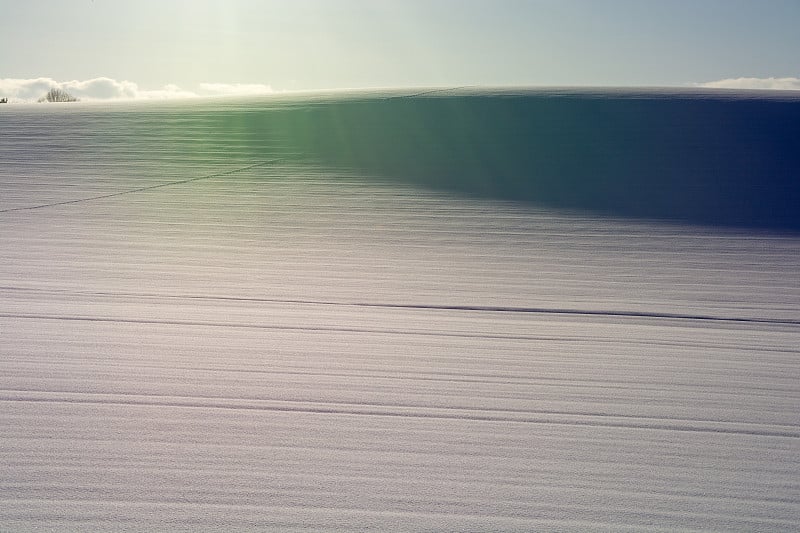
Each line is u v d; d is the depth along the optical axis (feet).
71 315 23.12
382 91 100.99
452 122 75.61
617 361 19.69
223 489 11.78
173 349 19.52
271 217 42.70
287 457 13.00
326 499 11.57
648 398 16.74
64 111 87.45
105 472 12.25
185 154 62.28
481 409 15.69
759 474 12.98
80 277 29.09
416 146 66.08
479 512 11.35
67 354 18.83
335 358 19.10
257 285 28.53
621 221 43.75
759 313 25.95
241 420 14.64
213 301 25.75
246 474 12.31
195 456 12.92
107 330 21.39
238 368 17.98
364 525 10.84
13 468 12.30
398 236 38.88
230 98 98.99
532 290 28.71
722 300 27.73
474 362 19.15
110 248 34.83
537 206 47.52
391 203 47.21
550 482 12.42
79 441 13.43
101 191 49.08
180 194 48.52
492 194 50.88
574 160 61.11
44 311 23.57
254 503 11.37
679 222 43.86
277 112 82.79
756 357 20.45
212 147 65.26
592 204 48.39
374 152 64.03
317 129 73.20
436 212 45.01
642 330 23.29
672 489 12.32
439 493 11.89
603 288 29.27
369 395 16.31
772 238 40.22
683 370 19.02
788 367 19.54
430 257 34.45
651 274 31.94
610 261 34.37
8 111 88.33
